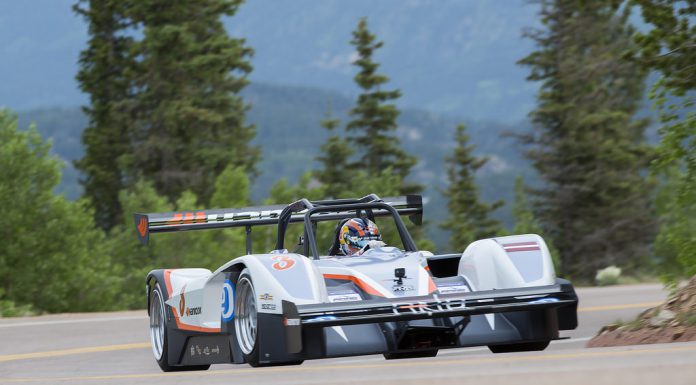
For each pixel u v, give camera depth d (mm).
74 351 45156
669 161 39312
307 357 23359
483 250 26844
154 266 141750
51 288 127250
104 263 138250
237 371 20234
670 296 33844
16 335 54844
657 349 16594
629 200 195875
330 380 14227
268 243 140500
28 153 128000
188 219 33188
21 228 127062
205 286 29109
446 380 11648
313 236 28828
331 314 22906
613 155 198375
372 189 191250
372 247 28312
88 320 65250
